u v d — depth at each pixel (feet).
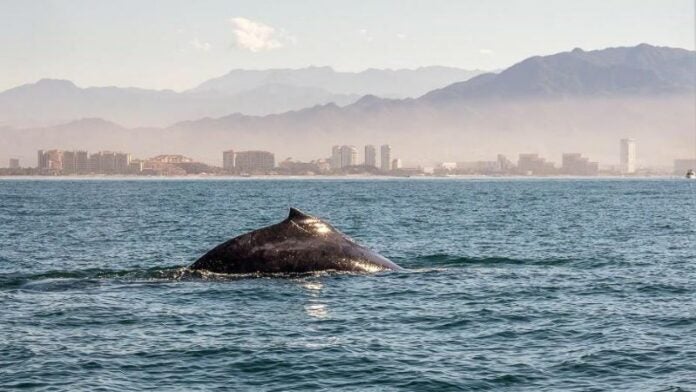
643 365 125.18
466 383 117.29
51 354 130.31
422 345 137.69
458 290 188.65
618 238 354.13
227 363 126.21
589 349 134.72
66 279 198.70
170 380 117.80
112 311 162.09
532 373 121.70
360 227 431.02
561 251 294.05
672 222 468.75
